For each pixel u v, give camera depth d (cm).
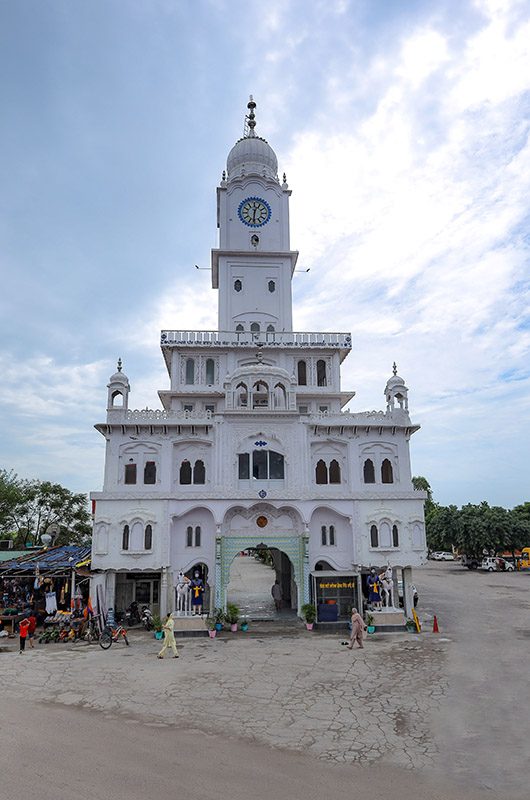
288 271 4841
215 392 4234
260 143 5172
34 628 3088
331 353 4472
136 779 1280
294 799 1187
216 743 1524
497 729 1630
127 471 3697
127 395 3828
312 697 1966
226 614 3350
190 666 2436
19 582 3703
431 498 10431
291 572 4266
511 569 7631
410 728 1644
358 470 3819
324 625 3344
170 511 3584
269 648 2814
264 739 1557
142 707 1855
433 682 2152
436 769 1354
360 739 1556
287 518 3728
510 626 3384
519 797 1209
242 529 3684
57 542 5803
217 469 3712
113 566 3481
